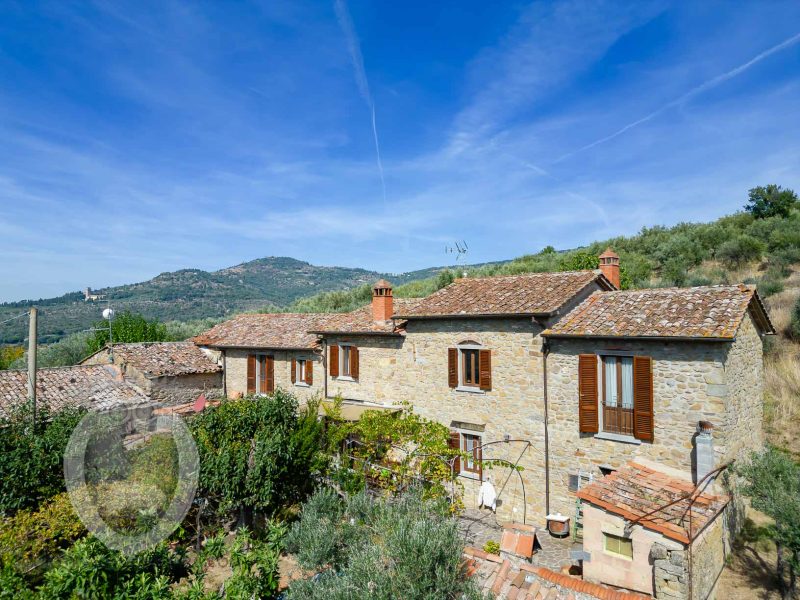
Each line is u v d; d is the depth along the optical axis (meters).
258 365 22.59
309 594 8.64
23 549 9.52
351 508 11.37
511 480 14.95
